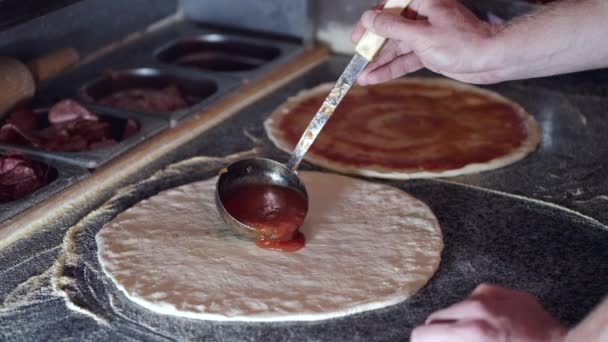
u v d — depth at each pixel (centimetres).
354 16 231
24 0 165
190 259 136
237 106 197
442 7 141
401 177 166
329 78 220
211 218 149
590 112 198
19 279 132
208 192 158
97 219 150
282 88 212
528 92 211
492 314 105
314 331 121
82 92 203
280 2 235
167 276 131
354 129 188
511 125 189
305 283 130
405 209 153
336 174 166
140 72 216
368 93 208
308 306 124
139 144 173
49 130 180
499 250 142
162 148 175
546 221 151
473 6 216
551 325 107
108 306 126
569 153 177
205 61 242
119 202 156
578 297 129
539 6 209
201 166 170
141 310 125
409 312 125
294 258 137
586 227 149
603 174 168
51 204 150
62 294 129
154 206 153
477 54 139
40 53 204
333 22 236
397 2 142
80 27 216
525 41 139
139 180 164
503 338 104
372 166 170
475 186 164
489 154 175
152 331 121
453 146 179
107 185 161
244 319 122
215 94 200
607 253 141
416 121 192
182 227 146
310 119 192
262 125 189
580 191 161
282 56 226
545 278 134
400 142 181
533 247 143
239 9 244
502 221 151
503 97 205
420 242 142
